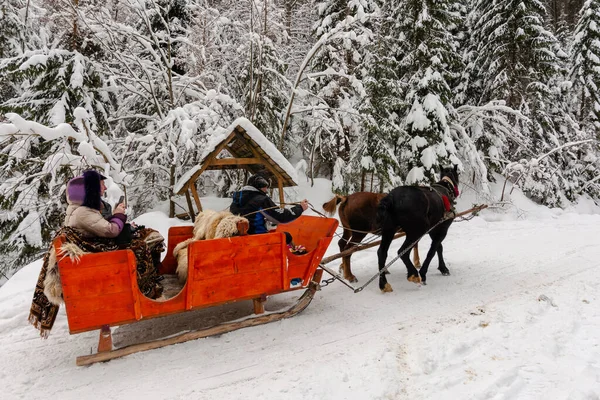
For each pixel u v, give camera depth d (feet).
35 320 12.29
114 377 12.05
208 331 14.34
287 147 53.16
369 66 44.04
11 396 11.14
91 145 24.38
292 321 16.03
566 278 21.35
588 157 69.21
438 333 14.85
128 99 40.52
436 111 46.52
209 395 11.15
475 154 51.49
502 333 14.51
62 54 34.06
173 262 17.71
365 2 44.83
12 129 22.15
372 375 11.90
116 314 12.36
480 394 10.57
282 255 15.35
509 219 51.29
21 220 32.86
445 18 48.01
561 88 68.28
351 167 46.68
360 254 27.14
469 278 22.00
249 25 44.65
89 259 11.62
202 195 46.96
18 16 38.11
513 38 55.36
